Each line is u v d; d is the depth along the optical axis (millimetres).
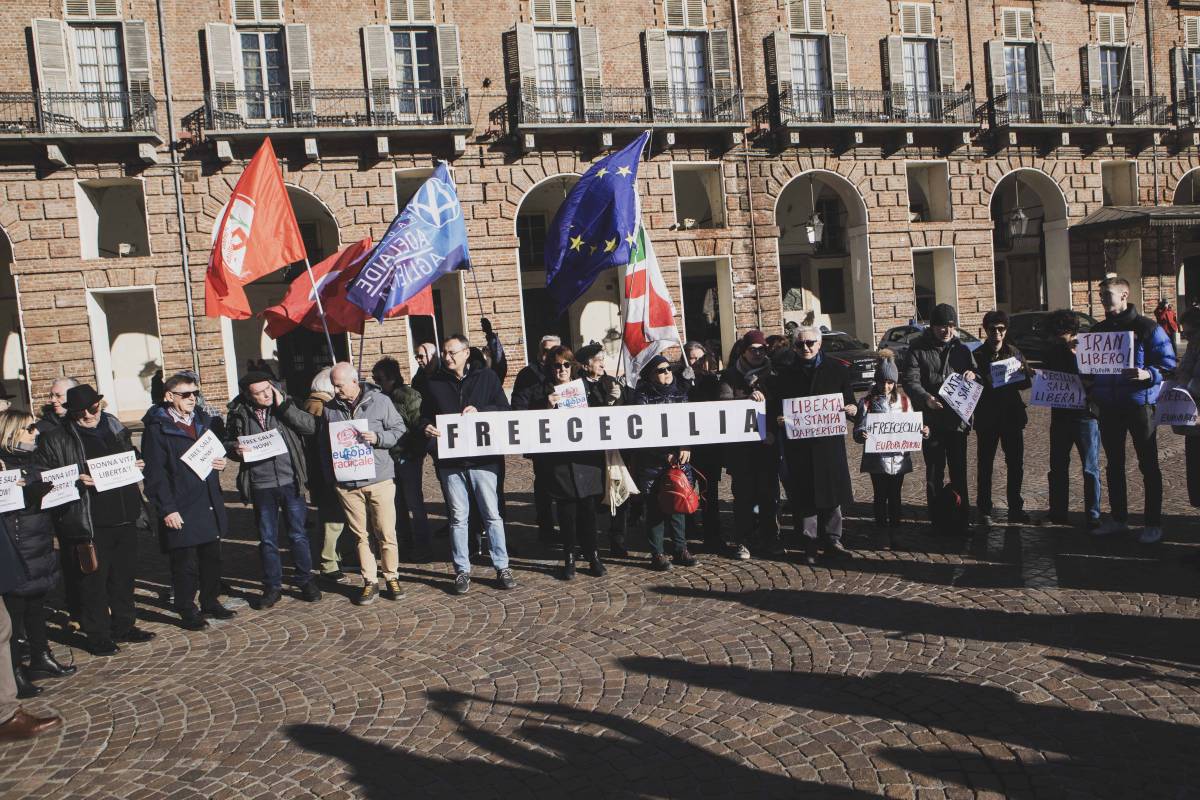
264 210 8531
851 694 5012
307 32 21547
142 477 6816
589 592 7297
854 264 26500
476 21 22812
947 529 8227
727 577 7457
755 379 7953
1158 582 6516
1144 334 7469
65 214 20297
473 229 22922
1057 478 8297
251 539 10289
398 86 22562
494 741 4723
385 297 8445
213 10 21156
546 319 28109
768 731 4637
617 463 7727
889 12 25812
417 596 7523
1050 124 26469
